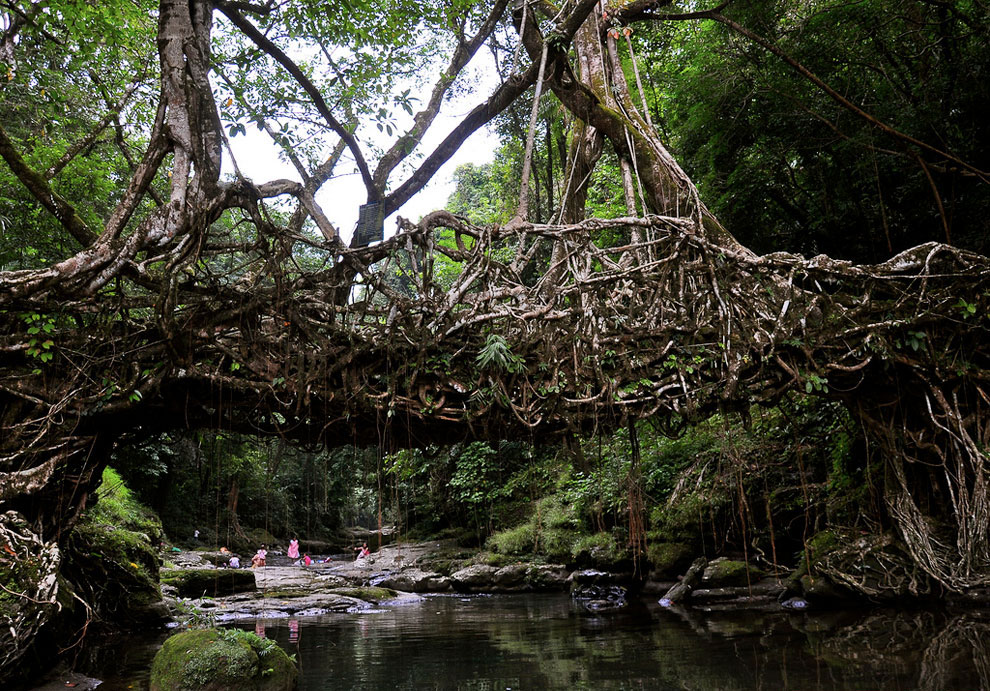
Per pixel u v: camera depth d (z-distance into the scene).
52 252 10.65
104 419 6.38
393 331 6.80
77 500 6.37
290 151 8.92
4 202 9.74
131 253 6.39
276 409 6.70
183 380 6.50
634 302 7.51
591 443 12.48
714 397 7.26
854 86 11.12
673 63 14.38
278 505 27.64
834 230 11.72
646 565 12.23
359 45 8.60
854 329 7.60
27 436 5.96
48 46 9.59
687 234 7.36
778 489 11.00
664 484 12.59
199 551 19.69
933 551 8.04
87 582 8.03
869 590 8.20
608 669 5.61
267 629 8.73
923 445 8.08
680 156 13.78
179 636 5.56
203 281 6.75
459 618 9.64
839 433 10.66
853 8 10.40
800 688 4.61
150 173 6.91
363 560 19.25
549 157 13.88
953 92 10.07
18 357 6.11
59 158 9.43
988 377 7.86
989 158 10.25
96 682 5.66
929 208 10.67
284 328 6.79
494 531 17.39
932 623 6.76
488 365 6.84
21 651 4.99
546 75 9.45
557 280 7.79
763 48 11.30
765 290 7.70
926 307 7.87
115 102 9.77
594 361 7.10
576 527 14.74
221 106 8.22
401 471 18.77
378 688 5.25
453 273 17.72
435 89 9.94
